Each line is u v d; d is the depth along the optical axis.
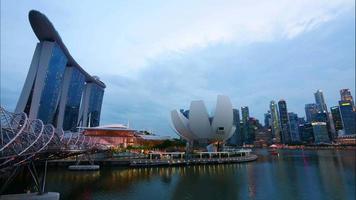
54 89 111.94
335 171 55.56
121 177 47.50
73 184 40.44
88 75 165.88
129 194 34.12
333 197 32.91
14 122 18.86
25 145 19.55
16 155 17.00
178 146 104.50
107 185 39.84
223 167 62.69
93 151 58.62
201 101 87.50
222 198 32.41
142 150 81.00
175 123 93.00
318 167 63.97
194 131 89.31
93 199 31.38
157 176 48.59
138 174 51.12
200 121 87.75
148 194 34.19
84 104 174.25
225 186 39.41
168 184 40.88
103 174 51.06
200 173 52.53
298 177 47.56
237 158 74.19
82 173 52.38
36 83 101.25
